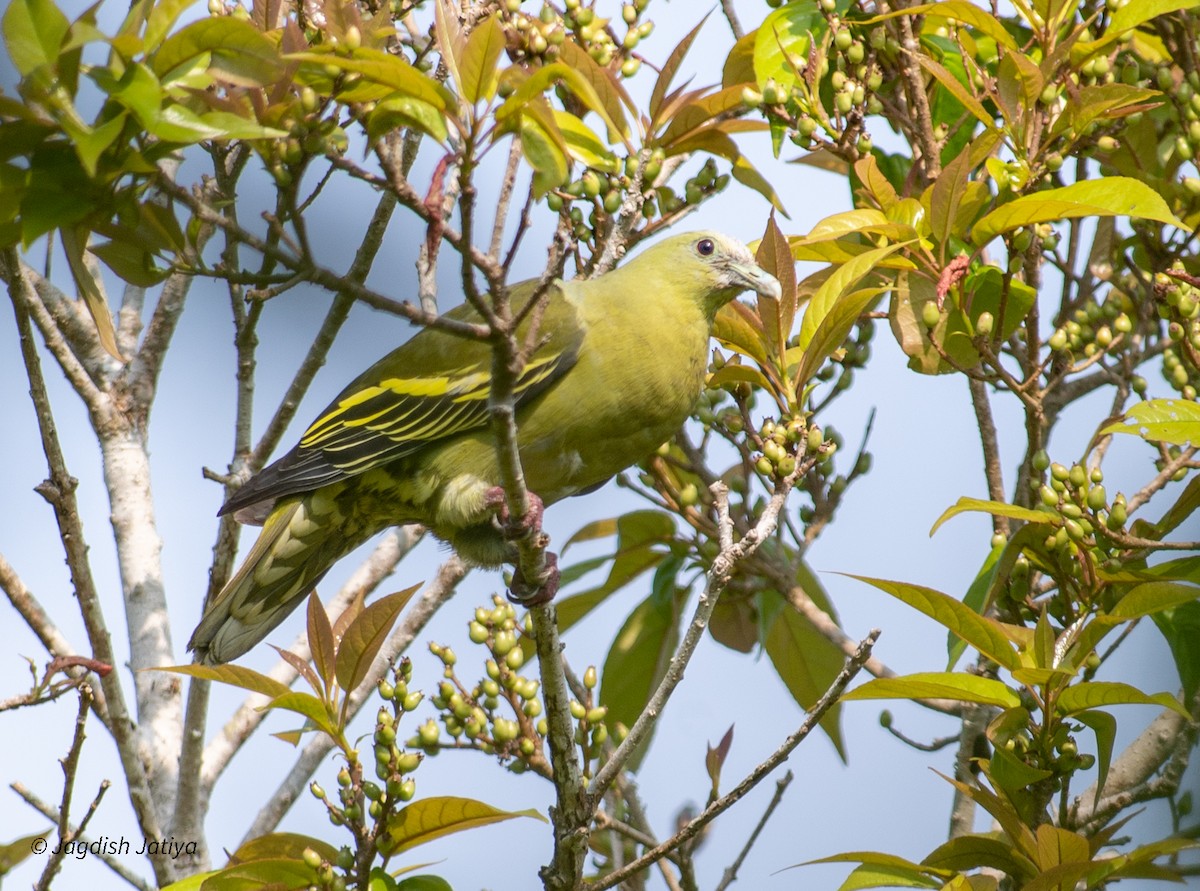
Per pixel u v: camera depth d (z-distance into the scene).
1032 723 6.76
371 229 8.12
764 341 7.99
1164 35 9.42
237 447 8.92
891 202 8.30
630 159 9.02
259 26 7.15
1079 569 7.42
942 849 6.91
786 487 7.29
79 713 6.95
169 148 5.14
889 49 8.93
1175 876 6.50
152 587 9.55
